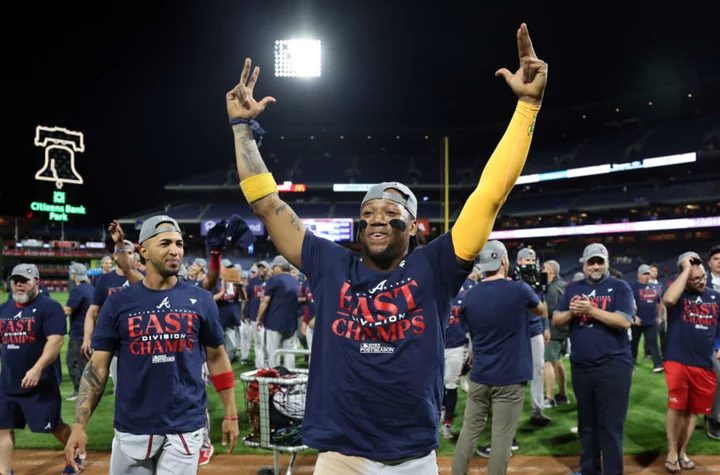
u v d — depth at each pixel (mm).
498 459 4387
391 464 1992
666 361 5441
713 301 5234
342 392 1995
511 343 4508
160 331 3234
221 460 5613
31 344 4773
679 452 5422
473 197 2084
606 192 43250
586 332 4742
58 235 63844
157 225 3367
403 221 2094
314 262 2189
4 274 51656
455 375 6320
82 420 3164
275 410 4344
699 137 40688
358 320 2010
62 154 66125
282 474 5160
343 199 51375
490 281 4676
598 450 4797
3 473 4660
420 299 2027
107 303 3314
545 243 45156
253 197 2246
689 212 38375
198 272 10344
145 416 3168
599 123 48812
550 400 7656
